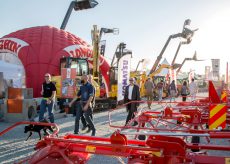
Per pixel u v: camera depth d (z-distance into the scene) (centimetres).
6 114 1250
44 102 987
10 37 2805
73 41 2884
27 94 1442
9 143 818
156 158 379
